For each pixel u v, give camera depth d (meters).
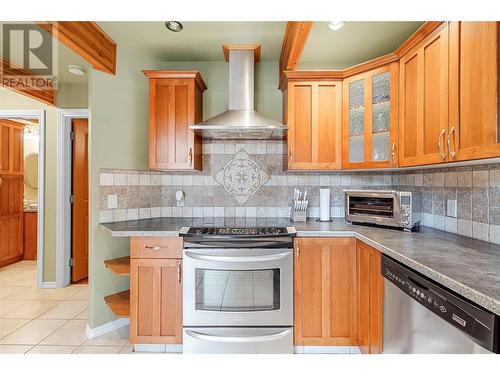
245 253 1.97
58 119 3.25
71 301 2.96
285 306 1.98
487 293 0.88
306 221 2.54
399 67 1.97
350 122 2.33
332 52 2.54
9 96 3.31
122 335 2.33
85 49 2.05
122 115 2.49
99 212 2.34
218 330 1.98
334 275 2.01
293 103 2.37
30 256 4.48
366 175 2.75
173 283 2.04
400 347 1.38
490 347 0.84
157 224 2.36
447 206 1.94
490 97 1.17
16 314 2.68
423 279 1.19
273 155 2.80
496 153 1.14
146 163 2.67
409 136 1.86
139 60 2.61
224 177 2.80
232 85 2.54
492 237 1.57
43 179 3.33
